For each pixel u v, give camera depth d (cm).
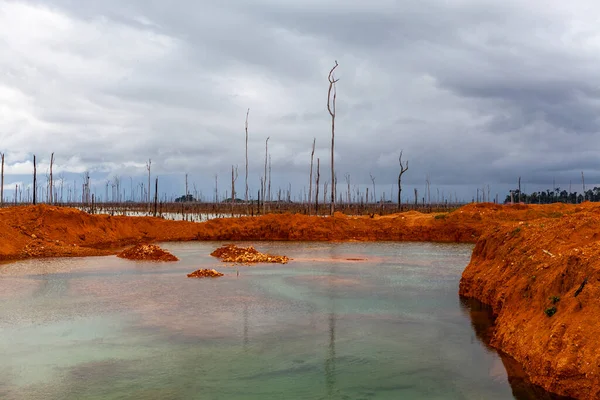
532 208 4138
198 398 788
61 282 1814
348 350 1031
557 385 765
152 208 10169
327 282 1839
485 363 949
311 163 6141
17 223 2869
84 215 3316
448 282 1845
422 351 1024
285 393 811
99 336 1125
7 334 1138
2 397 787
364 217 4562
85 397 790
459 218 3897
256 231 3856
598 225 1189
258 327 1206
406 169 6166
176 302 1480
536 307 972
